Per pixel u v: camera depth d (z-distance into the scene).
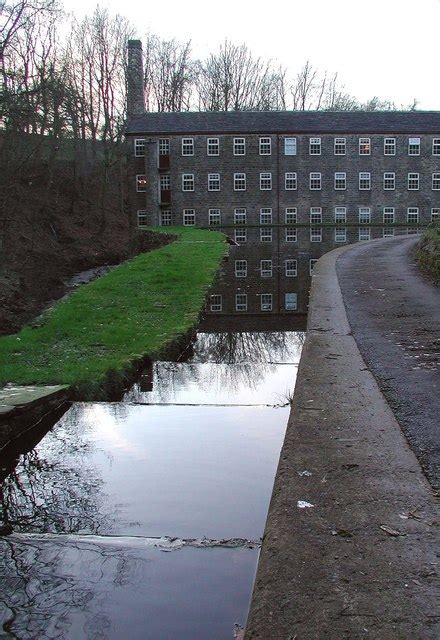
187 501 5.49
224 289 20.84
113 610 3.79
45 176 50.72
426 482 4.07
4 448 7.20
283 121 60.91
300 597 2.88
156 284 19.44
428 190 61.47
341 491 3.96
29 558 4.50
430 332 9.42
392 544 3.30
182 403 8.95
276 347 12.98
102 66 62.28
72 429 7.76
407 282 16.03
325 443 4.82
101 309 15.51
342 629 2.64
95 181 64.44
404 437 4.91
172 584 4.03
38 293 23.50
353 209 61.12
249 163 60.03
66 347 11.55
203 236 40.91
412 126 61.16
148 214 59.50
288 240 44.94
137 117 60.88
